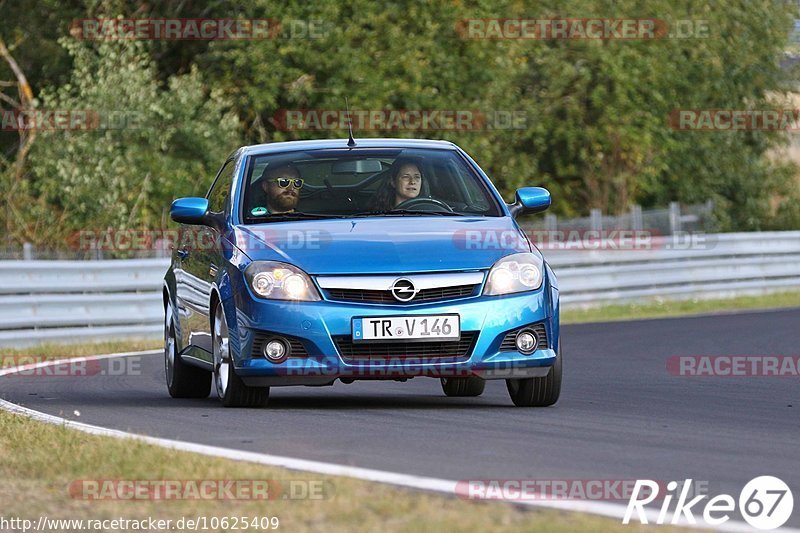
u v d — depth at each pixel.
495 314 28.38
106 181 76.31
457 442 23.86
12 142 92.50
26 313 56.22
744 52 115.06
